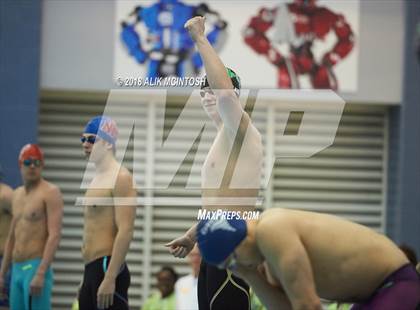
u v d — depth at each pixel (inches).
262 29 1576.0
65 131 1641.2
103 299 969.5
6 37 1584.6
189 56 1561.3
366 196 1679.4
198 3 1566.2
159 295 1349.7
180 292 1316.4
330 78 1601.9
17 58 1583.4
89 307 1003.9
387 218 1672.0
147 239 1638.8
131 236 981.2
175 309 1320.1
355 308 753.6
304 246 714.2
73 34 1592.0
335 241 723.4
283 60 1579.7
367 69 1609.3
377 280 732.7
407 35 1609.3
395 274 732.7
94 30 1587.1
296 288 689.0
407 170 1619.1
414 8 1609.3
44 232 1178.0
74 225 1649.9
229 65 1573.6
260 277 762.2
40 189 1176.8
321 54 1593.3
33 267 1167.0
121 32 1579.7
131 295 1641.2
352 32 1600.6
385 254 735.1
